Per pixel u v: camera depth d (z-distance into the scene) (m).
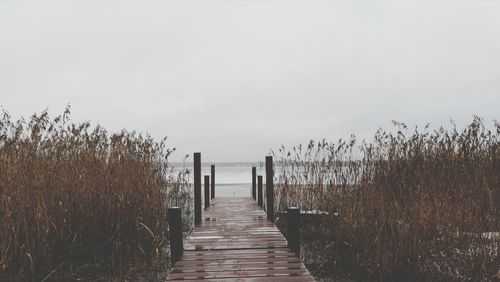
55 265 5.37
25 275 4.68
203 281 4.18
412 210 5.75
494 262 4.77
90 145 7.37
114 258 5.86
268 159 8.42
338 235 6.85
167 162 8.47
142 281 5.47
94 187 6.19
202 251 5.49
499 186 6.93
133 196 6.42
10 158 5.72
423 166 8.03
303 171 9.23
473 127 8.25
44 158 6.33
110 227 6.06
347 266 6.13
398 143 8.59
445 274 5.04
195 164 8.03
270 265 4.78
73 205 5.86
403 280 5.17
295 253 5.46
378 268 5.26
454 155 8.27
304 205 9.06
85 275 5.47
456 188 6.92
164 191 7.82
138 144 8.02
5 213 4.73
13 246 4.74
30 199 5.22
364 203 6.66
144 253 5.92
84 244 5.89
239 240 6.17
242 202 11.77
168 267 6.09
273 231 6.95
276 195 9.69
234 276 4.35
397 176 7.88
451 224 5.25
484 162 7.75
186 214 9.54
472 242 5.04
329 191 8.40
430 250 5.20
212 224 7.73
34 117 6.48
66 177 5.99
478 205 5.84
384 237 5.47
